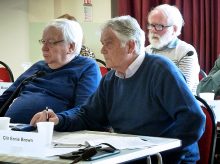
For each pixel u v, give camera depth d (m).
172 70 1.90
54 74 2.52
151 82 1.92
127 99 2.00
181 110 1.81
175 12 3.20
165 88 1.88
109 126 2.18
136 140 1.56
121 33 1.96
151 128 1.93
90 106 2.16
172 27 3.18
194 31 4.43
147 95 1.93
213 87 3.19
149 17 3.24
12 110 2.43
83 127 2.09
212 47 4.38
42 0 5.30
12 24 5.29
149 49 3.32
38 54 5.31
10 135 1.45
